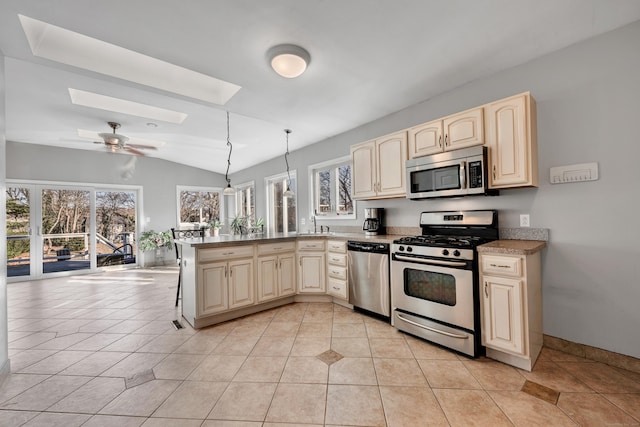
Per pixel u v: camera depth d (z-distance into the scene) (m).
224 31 1.95
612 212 1.93
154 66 2.68
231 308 2.87
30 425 1.43
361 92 2.86
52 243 5.29
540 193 2.23
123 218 6.08
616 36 1.91
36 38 2.07
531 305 1.92
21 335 2.57
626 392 1.64
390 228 3.44
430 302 2.30
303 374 1.88
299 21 1.87
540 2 1.72
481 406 1.54
